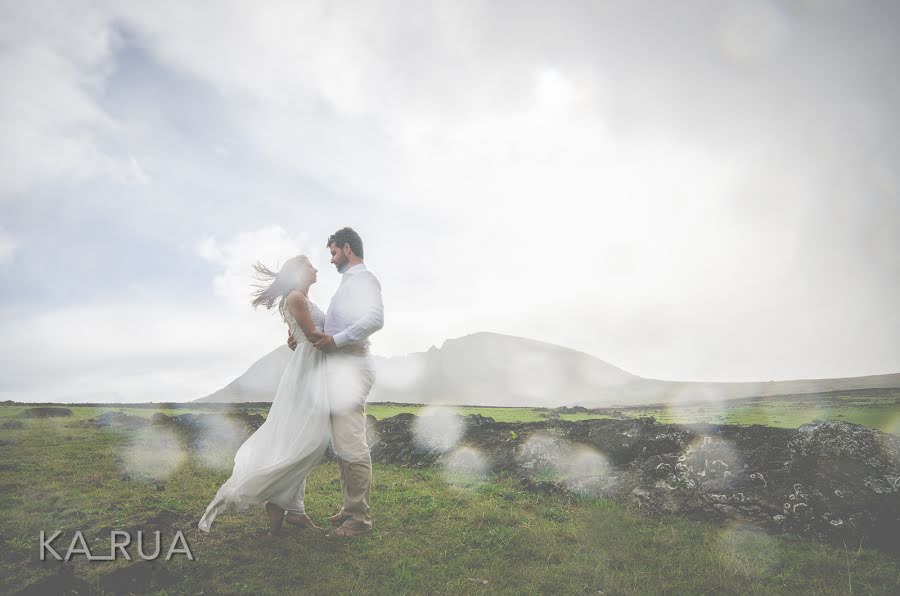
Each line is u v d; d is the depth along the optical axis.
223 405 29.23
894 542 5.47
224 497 5.12
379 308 5.63
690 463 7.46
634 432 9.33
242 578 4.29
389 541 5.22
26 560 4.64
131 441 12.77
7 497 6.98
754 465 7.07
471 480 8.49
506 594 4.04
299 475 5.31
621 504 6.73
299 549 4.89
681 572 4.55
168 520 5.64
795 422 17.66
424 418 12.21
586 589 4.18
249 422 14.28
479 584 4.24
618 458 8.78
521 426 11.62
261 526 5.65
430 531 5.62
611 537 5.43
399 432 11.60
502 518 5.96
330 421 5.62
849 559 4.99
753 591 4.21
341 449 5.53
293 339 5.83
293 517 5.53
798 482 6.39
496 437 10.71
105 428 16.08
